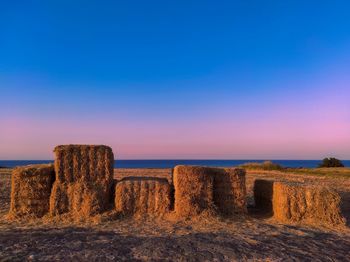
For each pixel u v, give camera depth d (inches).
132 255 299.7
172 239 347.9
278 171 1470.2
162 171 1441.9
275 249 326.3
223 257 300.5
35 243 328.2
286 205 443.2
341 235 387.5
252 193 698.2
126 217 435.2
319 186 451.8
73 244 327.0
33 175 439.8
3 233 362.9
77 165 445.4
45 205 442.0
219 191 460.1
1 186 758.5
